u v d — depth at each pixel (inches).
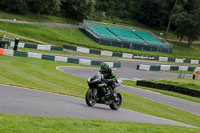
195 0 6018.7
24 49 2534.5
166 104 1384.1
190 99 1612.9
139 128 522.6
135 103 1246.9
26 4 4483.3
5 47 2241.6
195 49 5319.9
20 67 1658.5
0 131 382.9
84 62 2482.8
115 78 794.2
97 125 501.4
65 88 1286.9
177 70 3070.9
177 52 4601.4
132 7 6432.1
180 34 5275.6
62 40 3326.8
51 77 1518.2
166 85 1820.9
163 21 6274.6
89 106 777.6
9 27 3329.2
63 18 4970.5
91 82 748.0
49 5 4515.3
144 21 6220.5
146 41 4335.6
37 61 2100.1
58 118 508.4
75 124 481.4
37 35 3304.6
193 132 557.9
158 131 518.6
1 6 4399.6
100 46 3508.9
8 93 748.0
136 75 2399.1
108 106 920.9
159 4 6082.7
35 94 849.5
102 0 6112.2
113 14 6077.8
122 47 3941.9
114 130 477.7
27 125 427.8
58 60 2365.9
